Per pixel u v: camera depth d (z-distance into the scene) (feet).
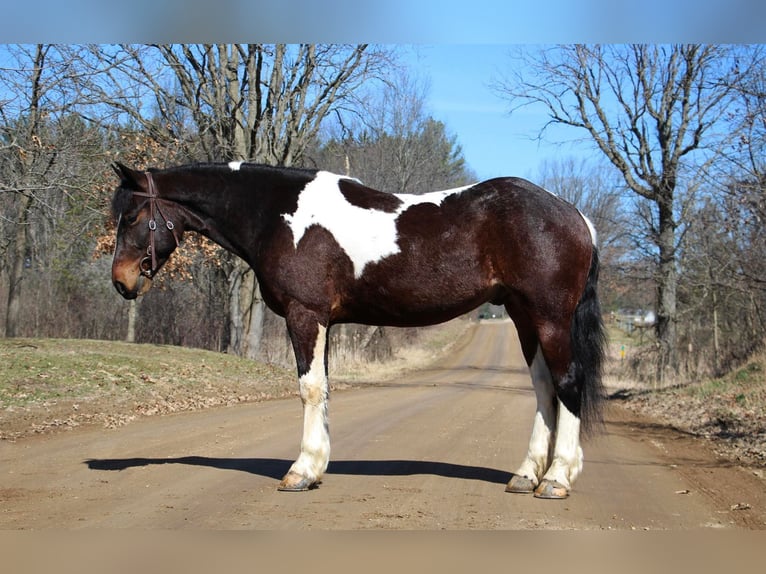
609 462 29.35
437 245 21.21
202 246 70.54
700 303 76.43
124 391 48.03
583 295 21.24
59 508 19.95
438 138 156.87
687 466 28.53
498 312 299.17
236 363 70.33
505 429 39.40
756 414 42.32
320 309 21.90
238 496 21.36
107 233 60.85
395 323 22.48
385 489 22.52
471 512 19.70
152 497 21.26
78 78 42.34
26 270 94.89
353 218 21.76
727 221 50.85
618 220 87.10
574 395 20.86
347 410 49.55
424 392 68.69
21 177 42.65
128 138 56.24
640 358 83.15
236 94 79.05
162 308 103.81
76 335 99.30
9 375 45.16
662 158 79.82
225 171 23.21
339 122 85.51
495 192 21.30
